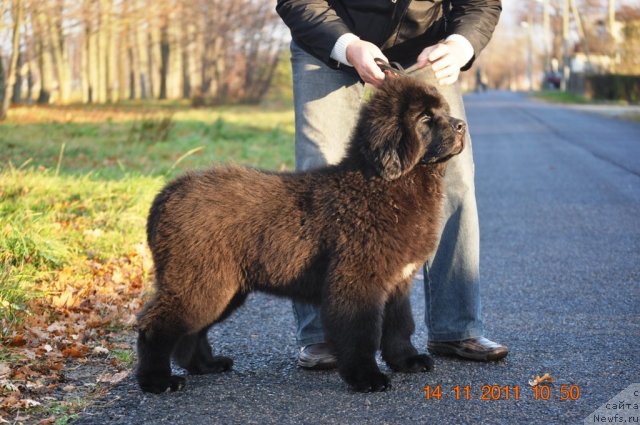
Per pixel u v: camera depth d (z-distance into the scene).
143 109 27.69
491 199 10.49
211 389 3.96
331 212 3.89
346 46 4.09
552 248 7.37
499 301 5.60
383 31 4.28
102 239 6.73
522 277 6.29
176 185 4.12
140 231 7.16
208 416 3.55
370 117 3.92
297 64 4.45
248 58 35.03
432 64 4.04
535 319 5.08
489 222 8.85
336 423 3.43
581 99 44.59
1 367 4.10
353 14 4.30
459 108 4.40
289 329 5.10
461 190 4.35
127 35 32.44
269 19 34.62
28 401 3.68
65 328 4.86
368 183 3.87
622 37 45.84
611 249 7.23
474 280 4.36
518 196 10.67
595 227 8.34
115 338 4.82
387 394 3.80
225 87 34.72
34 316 4.96
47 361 4.30
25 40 18.38
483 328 4.91
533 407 3.54
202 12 33.50
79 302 5.43
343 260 3.82
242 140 16.78
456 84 4.39
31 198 7.44
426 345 4.69
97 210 7.61
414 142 3.79
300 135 4.44
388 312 4.12
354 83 4.39
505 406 3.57
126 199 8.02
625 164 13.87
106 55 35.56
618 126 23.78
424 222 3.91
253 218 3.96
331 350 3.90
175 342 3.96
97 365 4.32
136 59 44.38
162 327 3.90
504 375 4.03
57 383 4.01
